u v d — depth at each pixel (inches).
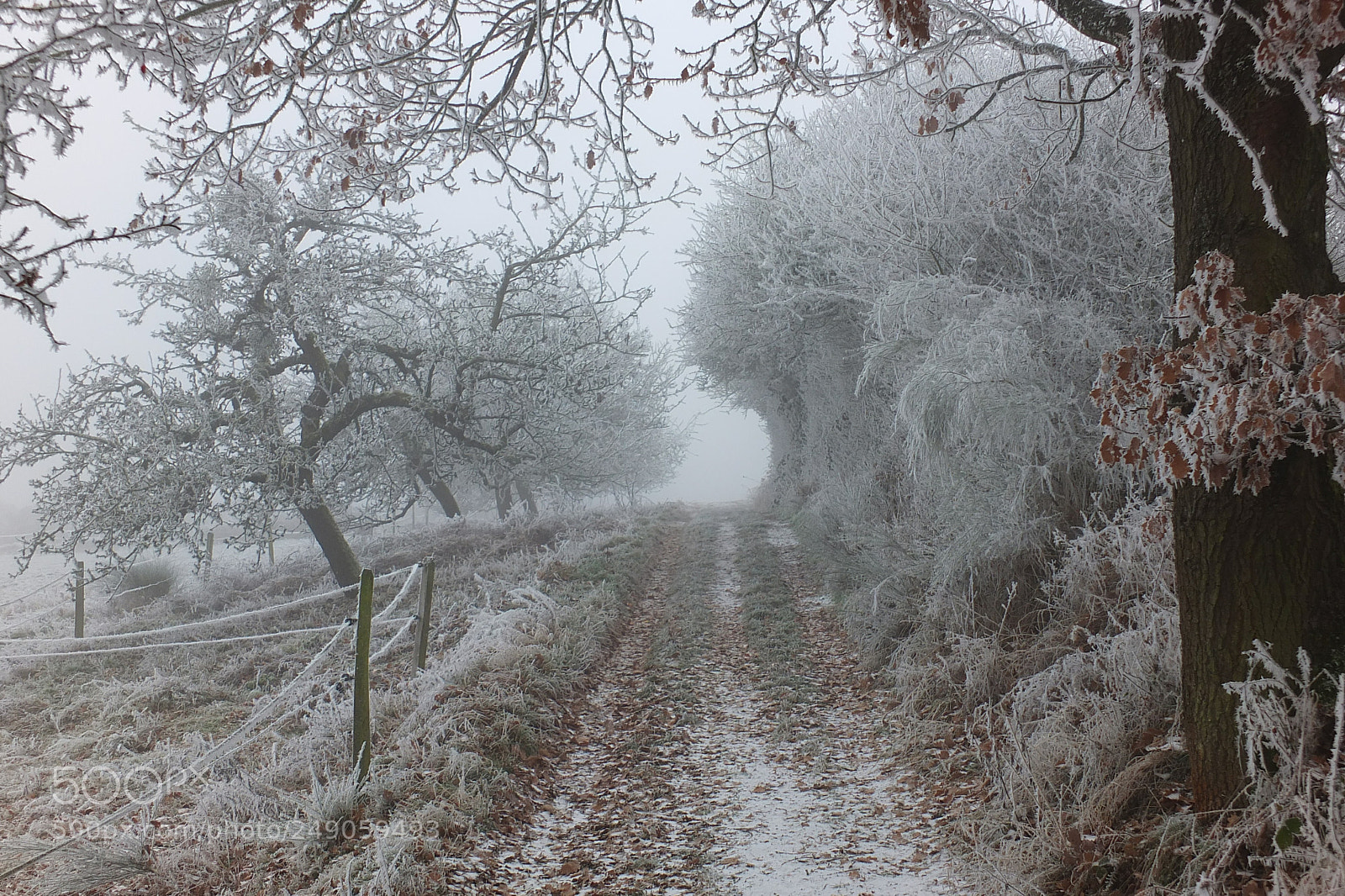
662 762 253.8
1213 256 126.7
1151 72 151.5
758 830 202.7
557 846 202.8
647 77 187.5
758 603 437.4
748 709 298.0
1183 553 139.8
